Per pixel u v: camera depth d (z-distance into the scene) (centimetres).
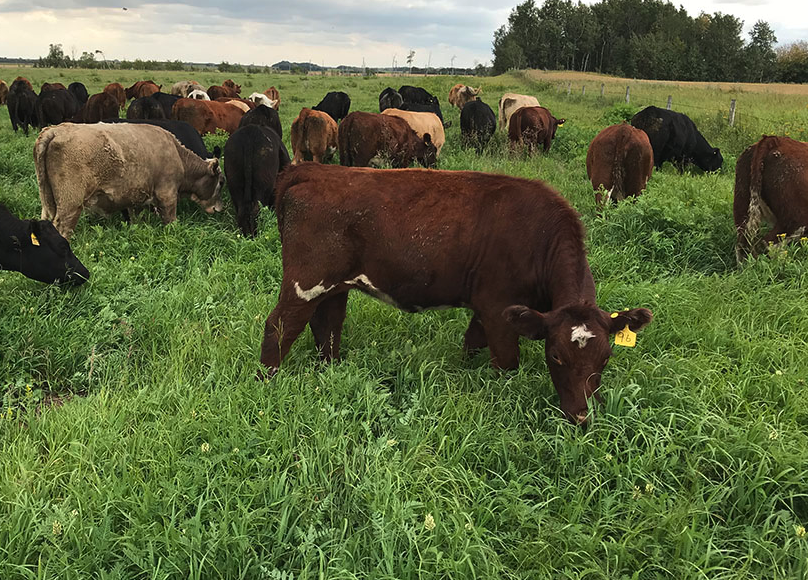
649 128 1241
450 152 1485
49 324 500
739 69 9925
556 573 282
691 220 696
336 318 471
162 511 294
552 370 371
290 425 367
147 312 521
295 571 277
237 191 810
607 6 12056
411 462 333
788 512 304
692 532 287
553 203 405
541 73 7775
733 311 524
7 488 307
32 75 4753
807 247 605
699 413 378
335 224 419
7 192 866
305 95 3384
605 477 338
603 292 547
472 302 429
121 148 700
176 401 397
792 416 382
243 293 571
